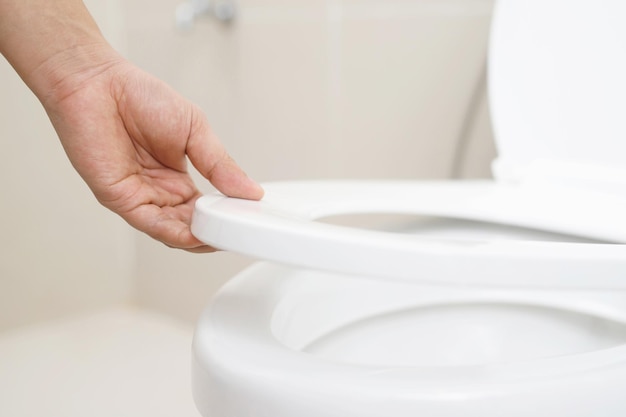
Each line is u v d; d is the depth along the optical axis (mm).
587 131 775
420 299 651
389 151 1095
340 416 348
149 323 1420
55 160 1396
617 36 757
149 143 599
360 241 353
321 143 1149
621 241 565
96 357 1239
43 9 564
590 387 362
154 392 1096
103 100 566
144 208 583
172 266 1408
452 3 1016
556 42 808
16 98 1335
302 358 382
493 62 853
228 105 1253
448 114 1042
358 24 1092
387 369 367
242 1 1197
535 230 665
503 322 674
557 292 663
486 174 1037
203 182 1290
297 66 1153
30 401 1051
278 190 616
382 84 1087
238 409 375
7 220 1341
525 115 830
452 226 695
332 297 592
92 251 1468
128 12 1373
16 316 1368
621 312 626
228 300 478
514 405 346
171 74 1322
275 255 373
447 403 342
